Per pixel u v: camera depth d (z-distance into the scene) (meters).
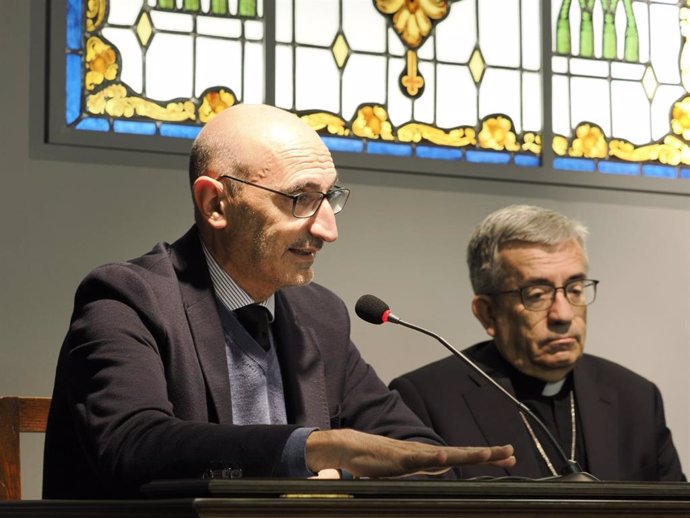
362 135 5.46
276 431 2.48
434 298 5.38
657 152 5.96
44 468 3.17
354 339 5.21
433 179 5.50
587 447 4.34
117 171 4.99
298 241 3.31
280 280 3.36
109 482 2.66
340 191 3.40
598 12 5.99
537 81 5.81
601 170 5.84
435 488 2.11
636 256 5.78
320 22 5.48
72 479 3.13
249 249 3.31
